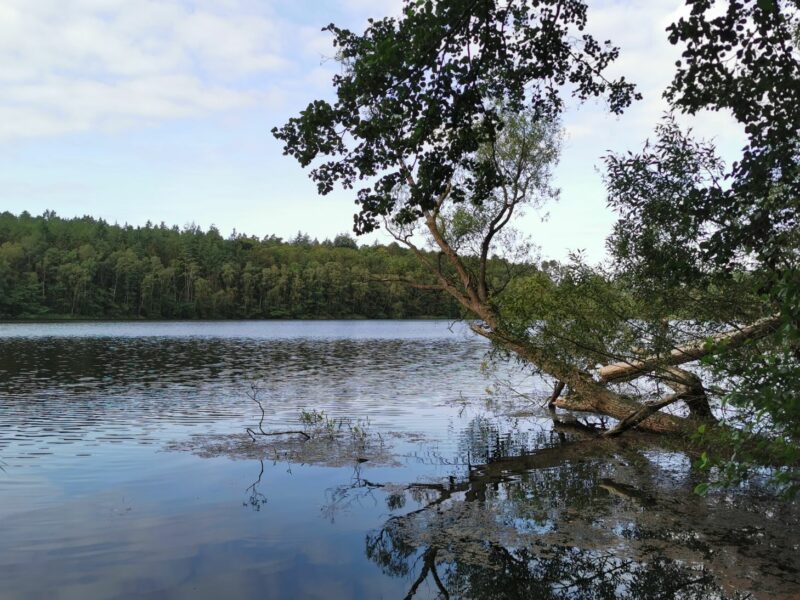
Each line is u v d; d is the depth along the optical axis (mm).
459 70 6973
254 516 7855
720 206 7371
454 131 7887
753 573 6047
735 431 5336
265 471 10281
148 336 57938
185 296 123938
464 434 13945
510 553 6652
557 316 13195
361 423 15102
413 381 24172
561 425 15242
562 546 6836
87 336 56125
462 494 8984
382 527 7465
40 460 10891
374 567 6246
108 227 142750
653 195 8680
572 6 7652
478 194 8641
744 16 5699
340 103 7332
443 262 18938
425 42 6355
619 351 12344
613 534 7199
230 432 13641
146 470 10250
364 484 9523
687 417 13422
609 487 9336
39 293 107375
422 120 7039
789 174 6023
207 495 8805
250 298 124625
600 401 14023
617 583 5871
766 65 5824
